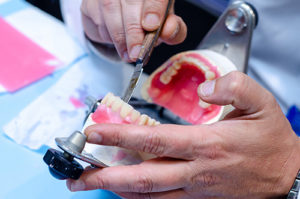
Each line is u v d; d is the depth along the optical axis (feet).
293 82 4.10
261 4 3.98
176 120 2.82
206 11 4.75
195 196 2.25
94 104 2.22
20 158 2.56
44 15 3.97
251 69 4.29
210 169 2.08
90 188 1.95
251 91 2.04
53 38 3.75
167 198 2.21
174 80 2.73
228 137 2.06
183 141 1.95
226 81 2.04
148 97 2.76
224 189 2.22
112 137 1.84
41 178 2.48
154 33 2.53
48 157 1.70
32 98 3.05
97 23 3.05
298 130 3.35
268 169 2.24
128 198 2.25
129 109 2.09
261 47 4.13
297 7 3.82
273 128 2.17
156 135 1.90
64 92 3.21
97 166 1.94
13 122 2.80
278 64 4.14
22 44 3.54
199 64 2.54
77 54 3.67
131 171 1.96
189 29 4.76
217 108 2.48
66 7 3.77
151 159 2.07
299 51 3.96
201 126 2.08
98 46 3.44
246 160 2.13
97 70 3.57
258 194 2.35
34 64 3.39
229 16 2.74
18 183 2.40
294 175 2.35
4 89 3.05
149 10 2.49
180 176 2.04
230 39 2.80
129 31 2.58
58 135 2.82
